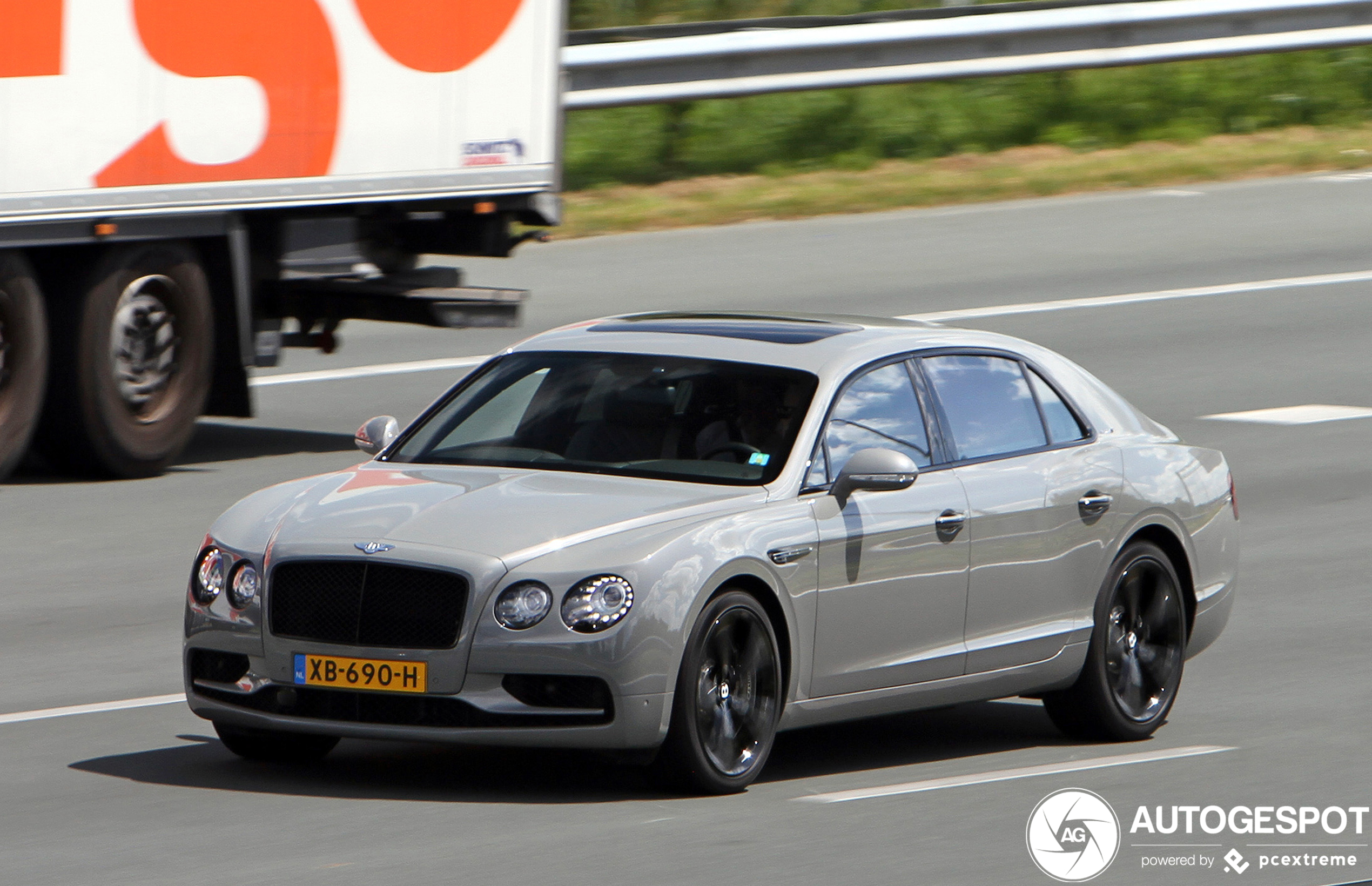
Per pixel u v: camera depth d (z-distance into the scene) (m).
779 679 24.48
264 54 43.53
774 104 80.25
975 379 27.92
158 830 22.39
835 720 25.39
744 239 68.75
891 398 26.77
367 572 23.25
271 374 54.12
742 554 23.89
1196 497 29.70
